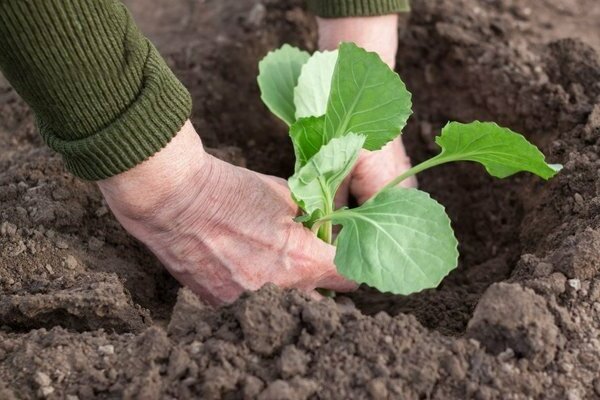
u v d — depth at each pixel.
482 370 0.66
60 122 0.68
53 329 0.71
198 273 0.76
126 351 0.68
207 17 1.17
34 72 0.65
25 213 0.80
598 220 0.76
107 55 0.67
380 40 0.89
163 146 0.70
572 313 0.70
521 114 0.96
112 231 0.83
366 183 0.89
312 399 0.65
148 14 1.20
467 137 0.73
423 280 0.69
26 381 0.67
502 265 0.88
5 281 0.76
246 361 0.67
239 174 0.75
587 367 0.67
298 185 0.70
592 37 1.07
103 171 0.69
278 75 0.85
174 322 0.69
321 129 0.74
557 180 0.84
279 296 0.69
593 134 0.85
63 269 0.77
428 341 0.67
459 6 1.07
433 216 0.71
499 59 0.99
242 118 1.04
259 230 0.75
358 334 0.67
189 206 0.73
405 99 0.71
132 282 0.81
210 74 1.04
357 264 0.70
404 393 0.65
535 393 0.66
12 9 0.63
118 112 0.69
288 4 1.10
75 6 0.64
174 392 0.66
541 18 1.10
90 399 0.66
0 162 0.92
